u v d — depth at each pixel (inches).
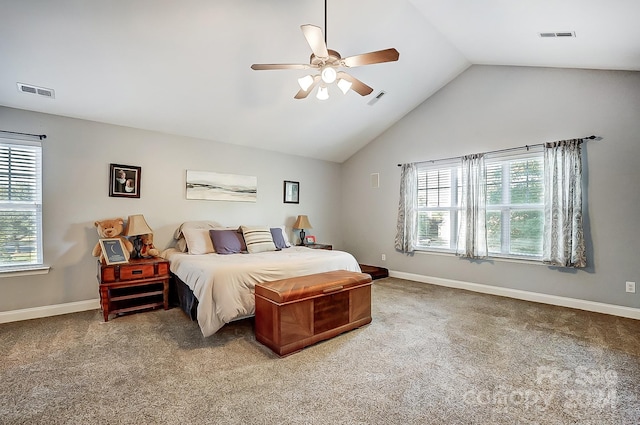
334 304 104.7
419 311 133.6
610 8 84.3
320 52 86.4
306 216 216.7
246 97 147.3
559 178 137.6
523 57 140.6
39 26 94.5
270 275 117.0
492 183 164.9
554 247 138.3
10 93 116.0
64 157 132.6
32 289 125.0
